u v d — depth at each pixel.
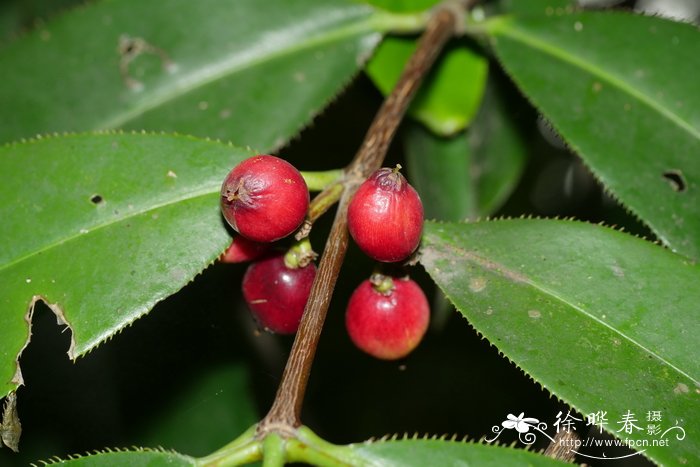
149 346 0.24
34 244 0.22
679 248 0.23
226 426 0.25
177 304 0.24
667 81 0.24
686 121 0.24
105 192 0.22
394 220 0.21
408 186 0.21
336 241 0.21
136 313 0.21
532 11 0.27
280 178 0.21
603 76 0.24
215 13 0.25
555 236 0.22
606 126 0.24
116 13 0.25
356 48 0.25
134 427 0.24
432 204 0.28
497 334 0.21
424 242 0.22
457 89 0.26
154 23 0.25
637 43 0.24
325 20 0.25
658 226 0.23
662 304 0.21
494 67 0.27
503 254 0.22
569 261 0.22
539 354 0.21
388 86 0.26
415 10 0.26
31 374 0.23
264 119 0.25
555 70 0.24
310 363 0.21
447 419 0.30
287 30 0.25
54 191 0.22
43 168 0.22
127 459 0.21
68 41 0.25
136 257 0.22
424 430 0.30
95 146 0.22
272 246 0.22
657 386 0.21
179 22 0.25
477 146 0.28
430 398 0.30
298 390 0.21
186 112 0.25
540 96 0.24
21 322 0.21
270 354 0.25
